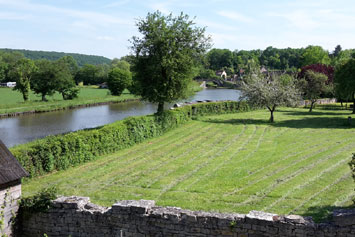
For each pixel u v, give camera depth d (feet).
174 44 94.32
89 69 446.19
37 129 124.06
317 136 84.33
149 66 95.04
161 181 51.29
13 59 469.98
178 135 93.30
